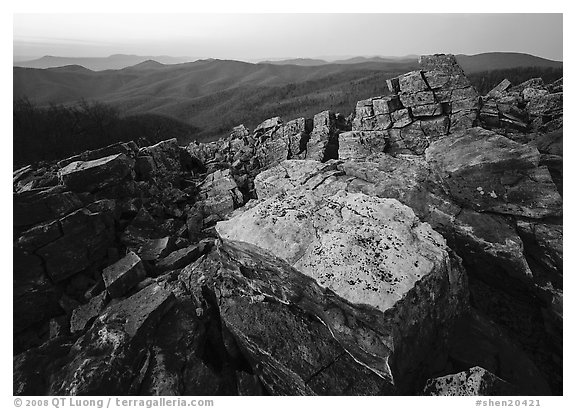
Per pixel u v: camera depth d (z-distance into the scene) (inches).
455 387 270.8
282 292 309.4
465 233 377.1
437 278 282.0
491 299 379.2
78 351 309.0
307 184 507.2
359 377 269.3
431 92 807.7
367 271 268.4
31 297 399.2
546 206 364.8
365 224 314.7
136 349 303.7
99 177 571.5
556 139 525.0
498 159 402.0
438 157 457.1
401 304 250.8
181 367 307.0
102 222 485.4
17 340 385.4
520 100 848.3
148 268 464.8
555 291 327.9
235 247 330.0
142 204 626.5
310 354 285.6
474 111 789.2
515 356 303.6
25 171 612.4
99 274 452.1
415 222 329.7
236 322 322.3
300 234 309.9
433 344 288.4
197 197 832.9
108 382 275.6
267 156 1306.6
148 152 872.9
